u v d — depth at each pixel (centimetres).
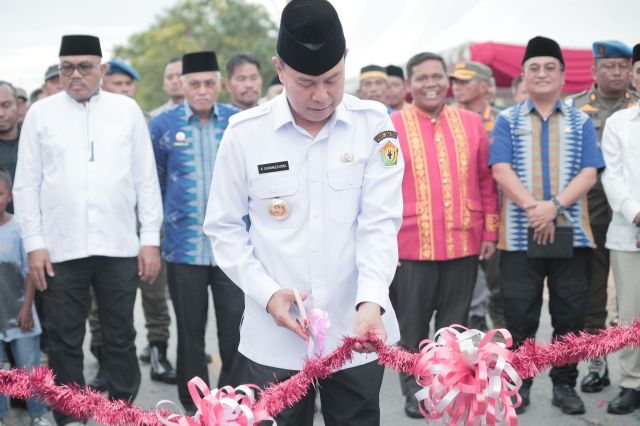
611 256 471
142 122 448
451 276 473
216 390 232
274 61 252
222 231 268
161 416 230
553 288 473
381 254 254
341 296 264
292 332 263
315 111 245
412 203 466
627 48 532
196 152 471
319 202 259
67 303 427
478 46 956
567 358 236
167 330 582
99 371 560
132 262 439
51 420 480
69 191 420
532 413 469
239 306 467
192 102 473
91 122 430
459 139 473
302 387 235
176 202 470
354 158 259
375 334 234
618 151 461
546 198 460
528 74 463
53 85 691
